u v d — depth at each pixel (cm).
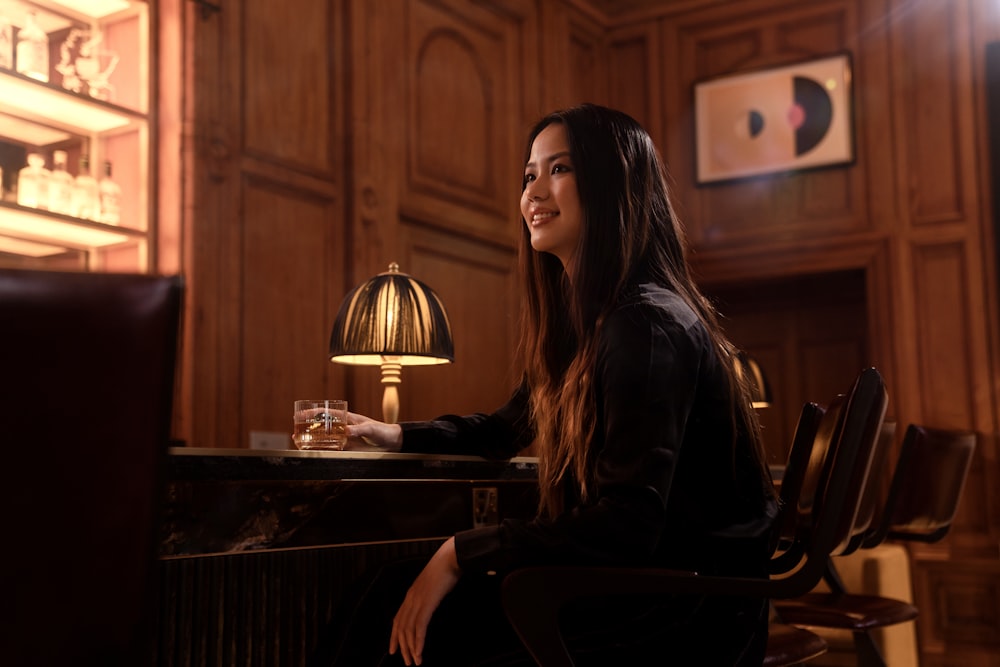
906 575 417
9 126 351
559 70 594
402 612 131
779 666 184
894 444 541
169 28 371
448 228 503
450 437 179
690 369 131
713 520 136
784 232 581
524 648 132
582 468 137
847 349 606
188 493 128
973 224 536
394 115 474
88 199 347
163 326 80
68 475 76
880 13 569
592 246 144
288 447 400
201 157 373
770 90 589
